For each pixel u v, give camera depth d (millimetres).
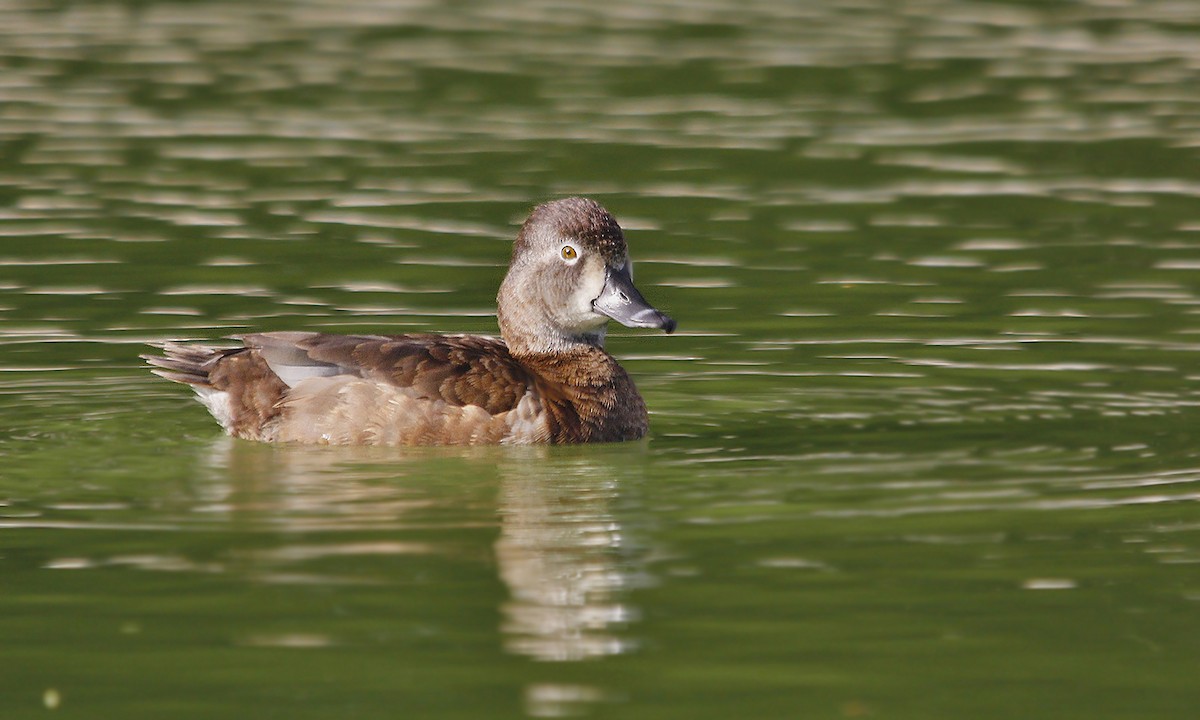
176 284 16703
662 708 7582
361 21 32750
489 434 11945
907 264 17797
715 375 14031
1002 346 14789
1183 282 16906
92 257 17672
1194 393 13250
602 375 12500
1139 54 29531
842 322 15602
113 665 8016
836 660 8094
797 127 24578
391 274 17266
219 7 34188
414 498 10602
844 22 32531
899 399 13195
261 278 17000
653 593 8930
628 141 23656
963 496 10633
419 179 21406
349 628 8445
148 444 11883
